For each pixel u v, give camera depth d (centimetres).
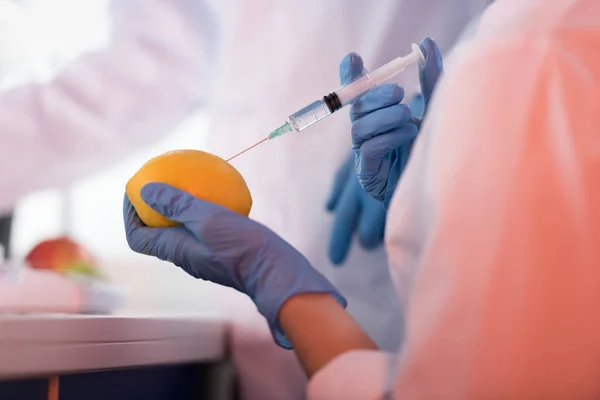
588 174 64
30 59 192
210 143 136
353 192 115
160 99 147
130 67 145
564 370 61
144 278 190
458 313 63
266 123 129
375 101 92
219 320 119
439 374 63
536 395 61
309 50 127
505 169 65
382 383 65
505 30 71
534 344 61
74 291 102
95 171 151
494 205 64
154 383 97
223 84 134
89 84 144
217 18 143
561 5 70
